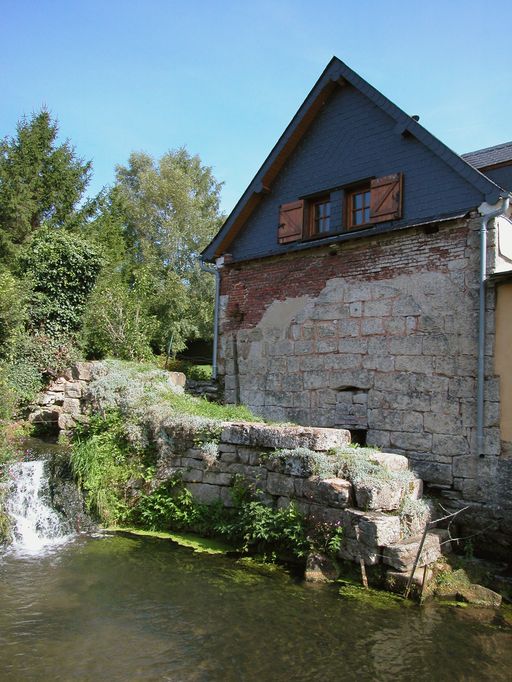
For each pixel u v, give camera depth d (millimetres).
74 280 14773
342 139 9898
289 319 10211
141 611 5062
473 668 4266
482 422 7340
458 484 7523
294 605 5246
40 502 7625
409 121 8633
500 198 7449
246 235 11398
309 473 6352
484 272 7531
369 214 9359
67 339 14203
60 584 5668
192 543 7039
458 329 7812
